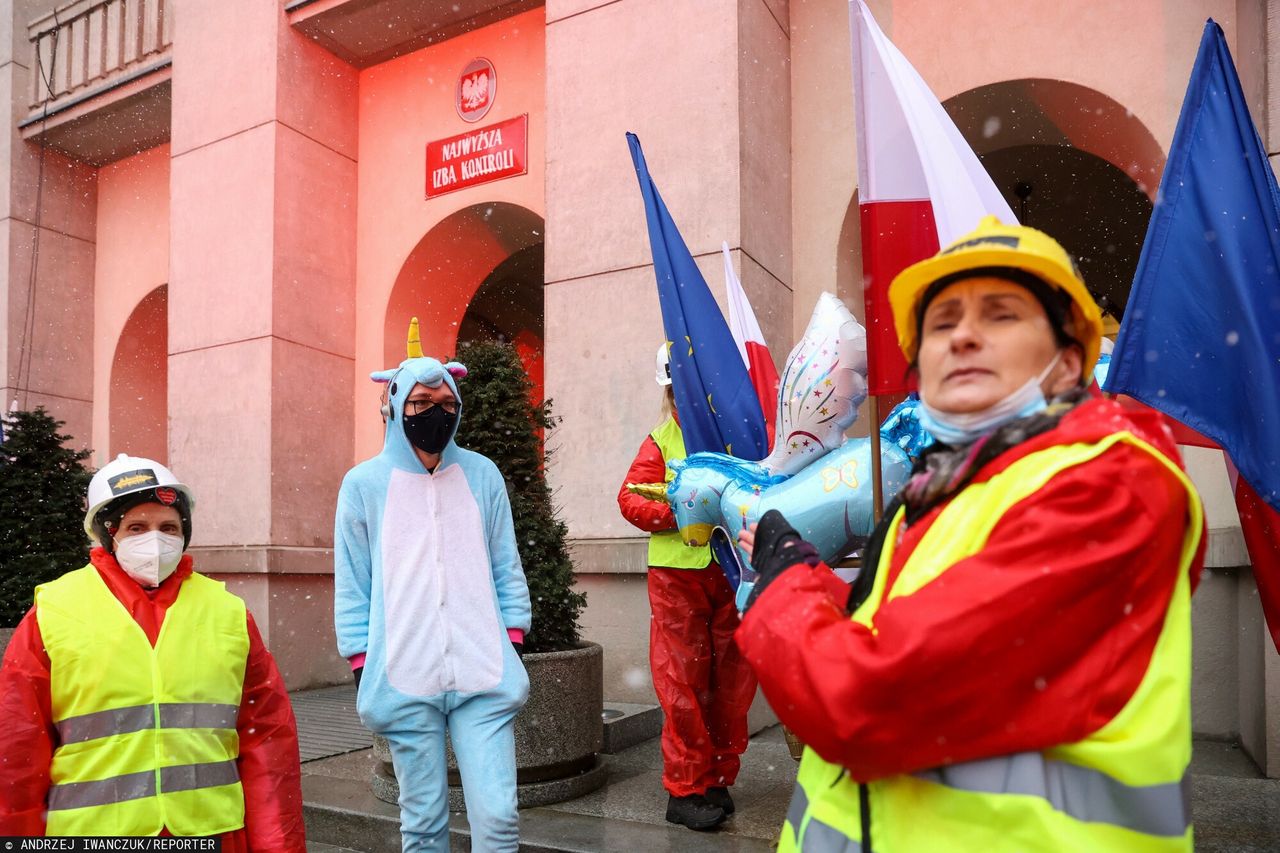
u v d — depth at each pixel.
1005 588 1.10
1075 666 1.14
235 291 8.30
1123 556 1.11
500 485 3.50
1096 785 1.14
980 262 1.29
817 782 1.38
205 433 8.33
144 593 2.54
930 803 1.19
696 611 4.09
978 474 1.25
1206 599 5.22
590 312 6.49
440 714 3.14
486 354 4.81
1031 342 1.29
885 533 1.42
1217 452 5.19
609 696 6.18
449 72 8.65
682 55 6.32
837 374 3.05
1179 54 5.77
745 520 3.04
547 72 6.84
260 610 7.84
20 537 5.97
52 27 10.43
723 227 6.05
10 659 2.35
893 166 2.71
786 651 1.24
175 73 8.97
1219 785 4.35
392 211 8.86
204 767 2.45
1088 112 6.26
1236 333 2.77
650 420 6.20
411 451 3.27
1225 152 2.84
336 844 4.31
